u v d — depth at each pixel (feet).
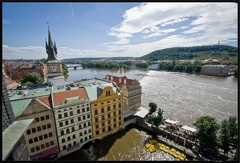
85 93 140.67
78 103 128.47
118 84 213.46
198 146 128.16
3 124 46.01
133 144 143.43
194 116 199.00
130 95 190.49
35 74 309.01
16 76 424.05
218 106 231.91
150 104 187.32
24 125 51.03
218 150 121.60
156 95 300.20
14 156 45.39
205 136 121.80
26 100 114.52
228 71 508.53
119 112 160.15
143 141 148.15
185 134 147.33
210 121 124.98
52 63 238.68
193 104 243.19
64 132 125.18
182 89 344.49
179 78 508.53
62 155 125.90
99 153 131.44
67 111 123.75
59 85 200.34
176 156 123.24
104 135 151.94
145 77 551.18
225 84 383.86
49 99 123.75
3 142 41.47
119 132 163.84
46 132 116.57
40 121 112.88
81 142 136.77
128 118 178.91
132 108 196.54
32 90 159.63
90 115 137.69
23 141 52.90
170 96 290.97
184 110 219.41
